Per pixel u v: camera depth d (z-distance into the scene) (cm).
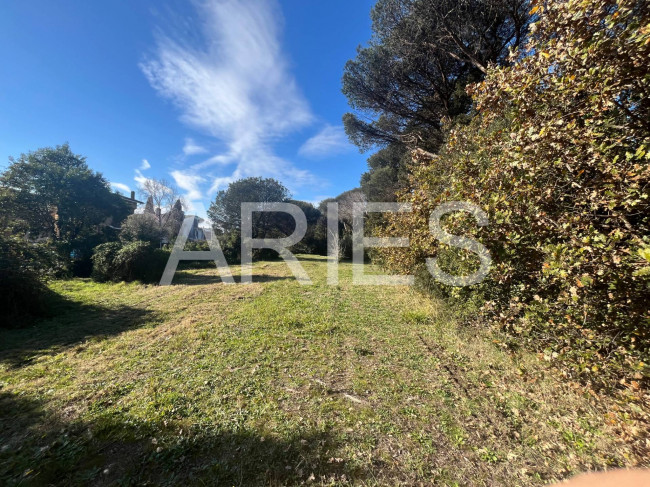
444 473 183
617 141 183
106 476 178
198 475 179
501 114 289
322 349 378
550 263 187
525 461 192
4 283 506
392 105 945
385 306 600
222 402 257
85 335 441
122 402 257
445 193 310
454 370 321
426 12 684
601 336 183
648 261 139
